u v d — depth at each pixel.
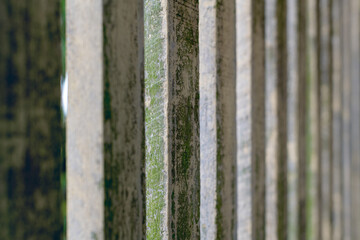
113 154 0.40
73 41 0.40
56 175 0.33
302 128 1.30
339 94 1.67
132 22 0.43
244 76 0.82
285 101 1.10
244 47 0.82
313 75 1.46
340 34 1.67
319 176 1.49
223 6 0.67
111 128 0.39
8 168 0.29
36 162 0.31
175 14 0.58
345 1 1.82
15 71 0.29
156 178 0.58
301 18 1.28
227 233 0.72
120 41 0.41
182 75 0.60
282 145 1.07
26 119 0.30
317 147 1.47
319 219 1.49
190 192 0.64
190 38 0.62
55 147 0.33
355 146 2.01
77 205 0.40
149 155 0.59
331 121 1.62
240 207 0.84
